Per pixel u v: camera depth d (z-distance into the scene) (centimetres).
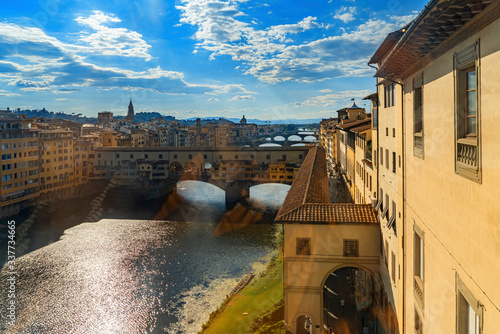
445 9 755
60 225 7312
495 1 634
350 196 4822
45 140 8281
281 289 3972
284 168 9919
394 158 1834
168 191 10788
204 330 3434
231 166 10025
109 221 7856
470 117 851
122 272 5147
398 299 1712
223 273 5109
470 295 808
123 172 9981
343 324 2598
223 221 8125
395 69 1486
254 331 2991
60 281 4812
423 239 1238
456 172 891
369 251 2402
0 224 6519
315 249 2447
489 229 702
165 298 4353
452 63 916
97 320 3853
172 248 6209
